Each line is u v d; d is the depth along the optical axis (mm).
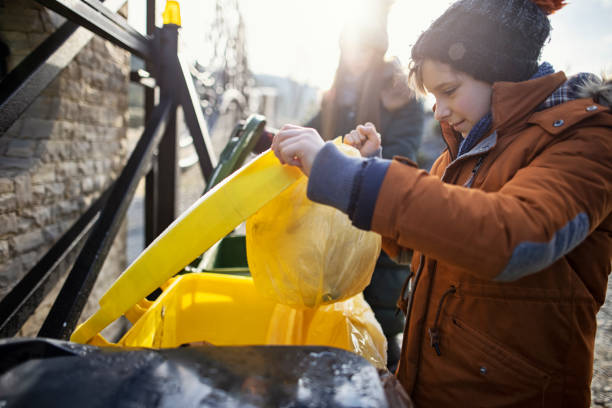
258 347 578
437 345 786
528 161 687
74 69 2318
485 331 729
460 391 751
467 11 717
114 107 2816
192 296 1168
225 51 8203
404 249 1014
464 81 751
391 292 1918
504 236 535
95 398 427
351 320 1056
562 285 697
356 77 1962
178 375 489
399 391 550
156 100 2934
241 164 1729
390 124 1934
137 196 6695
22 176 1999
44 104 2121
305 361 546
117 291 764
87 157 2535
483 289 730
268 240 839
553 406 704
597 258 717
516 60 724
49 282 2037
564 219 557
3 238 1899
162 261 734
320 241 821
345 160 632
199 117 2518
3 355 471
